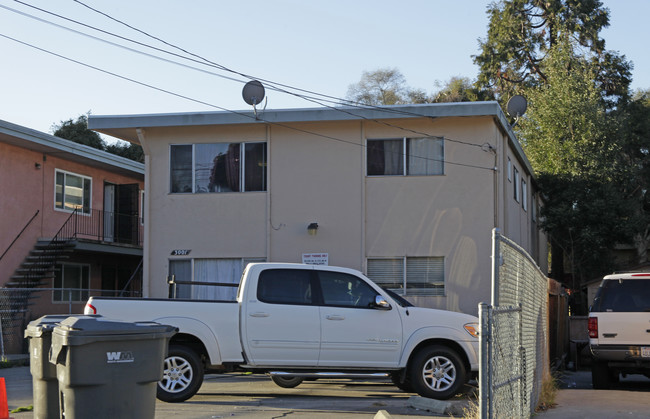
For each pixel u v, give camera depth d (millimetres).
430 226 19453
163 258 20266
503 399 7742
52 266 24953
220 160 20328
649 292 13273
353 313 11344
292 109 19594
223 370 11336
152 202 20406
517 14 45688
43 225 25391
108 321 6914
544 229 29531
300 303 11312
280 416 9734
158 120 19938
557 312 18812
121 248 27219
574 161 29406
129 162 28578
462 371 11367
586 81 31203
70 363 6609
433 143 19641
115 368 6750
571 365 20188
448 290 19203
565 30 42688
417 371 11297
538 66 44594
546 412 10102
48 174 25719
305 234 19828
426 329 11383
